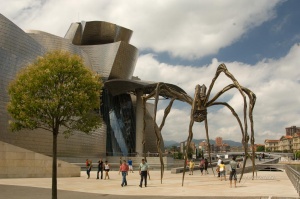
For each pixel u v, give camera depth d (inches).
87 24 2915.8
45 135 1915.6
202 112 915.4
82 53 2711.6
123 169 892.6
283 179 1102.4
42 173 1171.3
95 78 749.9
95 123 748.6
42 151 1893.5
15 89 715.4
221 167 1066.1
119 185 914.1
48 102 682.8
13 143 1738.4
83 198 660.7
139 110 2763.3
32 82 693.9
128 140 2908.5
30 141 1829.5
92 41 2992.1
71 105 700.7
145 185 862.5
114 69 2773.1
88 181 1053.2
